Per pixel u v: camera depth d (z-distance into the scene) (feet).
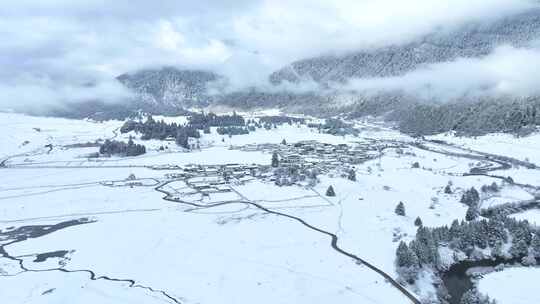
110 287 537.65
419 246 594.65
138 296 515.91
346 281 546.67
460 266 611.06
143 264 599.57
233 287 534.37
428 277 563.07
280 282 545.44
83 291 529.86
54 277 565.94
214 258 614.34
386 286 536.01
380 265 587.68
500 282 566.36
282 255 619.67
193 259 611.88
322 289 528.22
